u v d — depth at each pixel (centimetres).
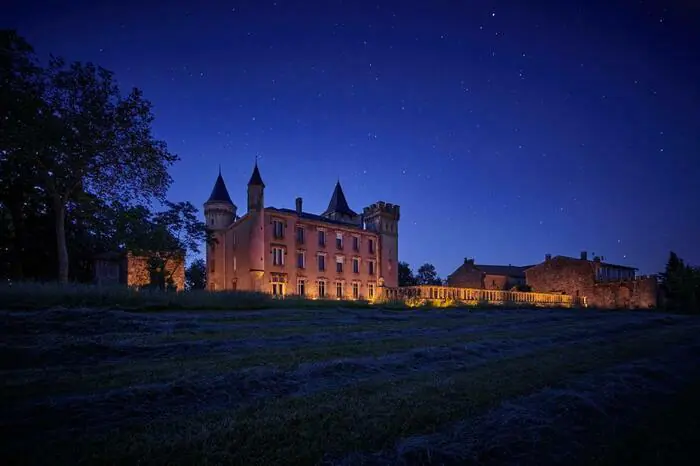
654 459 452
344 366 729
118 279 3644
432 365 811
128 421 448
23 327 911
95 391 541
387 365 775
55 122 2044
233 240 4431
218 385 582
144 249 3328
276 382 623
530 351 1038
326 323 1427
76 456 363
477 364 840
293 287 4234
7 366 657
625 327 1831
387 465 386
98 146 2255
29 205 2520
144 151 2427
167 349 823
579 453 456
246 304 1803
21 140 1961
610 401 629
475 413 536
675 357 1067
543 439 475
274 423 462
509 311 2694
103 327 998
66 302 1323
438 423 495
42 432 410
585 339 1342
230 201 4841
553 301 3841
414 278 8212
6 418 432
